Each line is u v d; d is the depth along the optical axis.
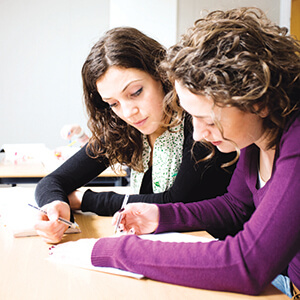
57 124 4.86
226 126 0.78
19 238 1.14
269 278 0.79
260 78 0.75
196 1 4.32
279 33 0.86
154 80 1.22
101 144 1.49
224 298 0.81
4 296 0.81
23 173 2.28
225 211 1.21
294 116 0.83
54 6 4.71
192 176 1.33
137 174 1.55
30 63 4.75
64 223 1.13
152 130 1.26
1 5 4.64
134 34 1.21
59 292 0.83
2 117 4.78
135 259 0.89
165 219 1.17
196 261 0.84
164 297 0.81
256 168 1.03
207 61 0.77
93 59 1.22
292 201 0.77
